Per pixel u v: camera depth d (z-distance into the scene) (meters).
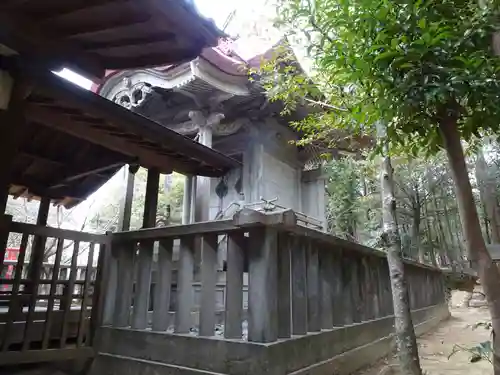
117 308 3.57
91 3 2.59
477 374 3.37
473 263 1.67
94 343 3.52
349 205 13.32
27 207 16.75
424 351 4.62
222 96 7.04
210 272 3.02
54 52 2.99
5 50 2.78
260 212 2.65
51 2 2.61
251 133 8.77
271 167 9.03
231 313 2.79
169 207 12.74
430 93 1.59
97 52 3.24
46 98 3.38
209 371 2.71
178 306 3.10
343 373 3.33
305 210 10.05
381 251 4.68
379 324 4.42
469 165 13.57
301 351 2.83
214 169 5.68
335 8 2.56
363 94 2.41
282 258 2.85
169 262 3.34
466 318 8.35
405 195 15.04
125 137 4.43
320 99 4.06
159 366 2.99
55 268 3.37
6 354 2.95
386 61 1.75
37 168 5.79
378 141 2.61
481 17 1.69
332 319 3.48
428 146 2.21
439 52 1.64
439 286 8.33
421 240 14.99
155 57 3.25
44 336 3.21
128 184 6.56
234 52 7.25
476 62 1.60
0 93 2.79
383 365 3.86
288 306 2.81
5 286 7.25
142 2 2.52
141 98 7.43
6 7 2.67
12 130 2.87
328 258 3.57
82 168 5.72
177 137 4.67
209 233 3.06
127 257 3.67
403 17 1.73
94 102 3.63
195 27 2.81
